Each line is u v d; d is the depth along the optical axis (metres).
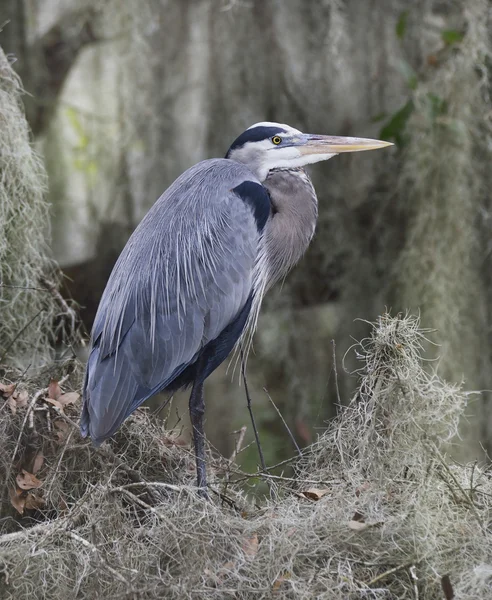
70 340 10.98
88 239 14.31
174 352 9.51
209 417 15.73
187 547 7.40
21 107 11.96
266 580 7.21
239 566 7.27
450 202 13.47
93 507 7.74
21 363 10.46
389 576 7.32
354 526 7.39
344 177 14.77
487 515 7.78
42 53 14.16
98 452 8.69
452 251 13.47
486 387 13.84
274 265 10.64
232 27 14.53
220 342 10.02
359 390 8.40
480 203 13.84
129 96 14.09
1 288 10.48
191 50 14.58
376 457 7.98
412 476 8.00
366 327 14.77
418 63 14.80
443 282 13.41
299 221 10.65
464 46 13.45
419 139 13.66
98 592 7.10
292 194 10.61
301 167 10.78
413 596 7.11
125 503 8.62
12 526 8.48
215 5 14.42
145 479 8.83
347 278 14.79
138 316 9.40
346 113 14.84
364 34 14.70
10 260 10.66
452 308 13.40
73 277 14.29
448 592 6.91
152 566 7.43
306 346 15.33
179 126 14.55
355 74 14.74
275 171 10.60
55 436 8.80
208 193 9.89
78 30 14.36
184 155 14.61
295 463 9.23
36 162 11.13
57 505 8.37
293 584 6.96
